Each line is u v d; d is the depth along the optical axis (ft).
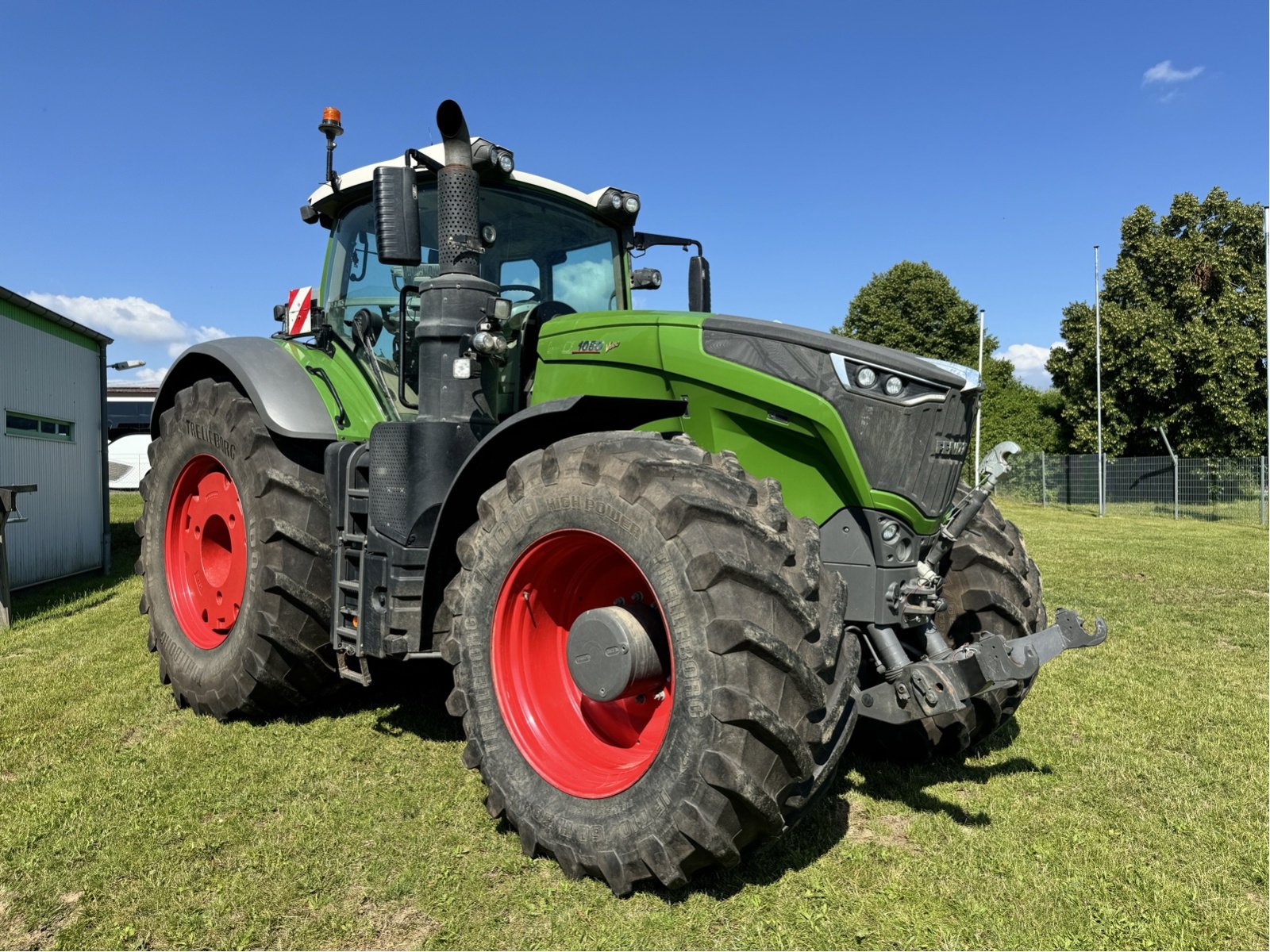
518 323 11.68
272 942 7.20
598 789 8.09
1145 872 8.37
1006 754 11.68
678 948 7.09
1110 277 86.48
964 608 11.00
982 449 99.04
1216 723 13.00
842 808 9.91
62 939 7.22
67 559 29.12
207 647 13.26
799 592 7.34
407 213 10.04
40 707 13.35
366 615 10.48
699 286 14.44
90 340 30.81
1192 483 67.00
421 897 7.84
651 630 8.34
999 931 7.39
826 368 8.43
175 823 9.19
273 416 11.88
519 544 8.76
